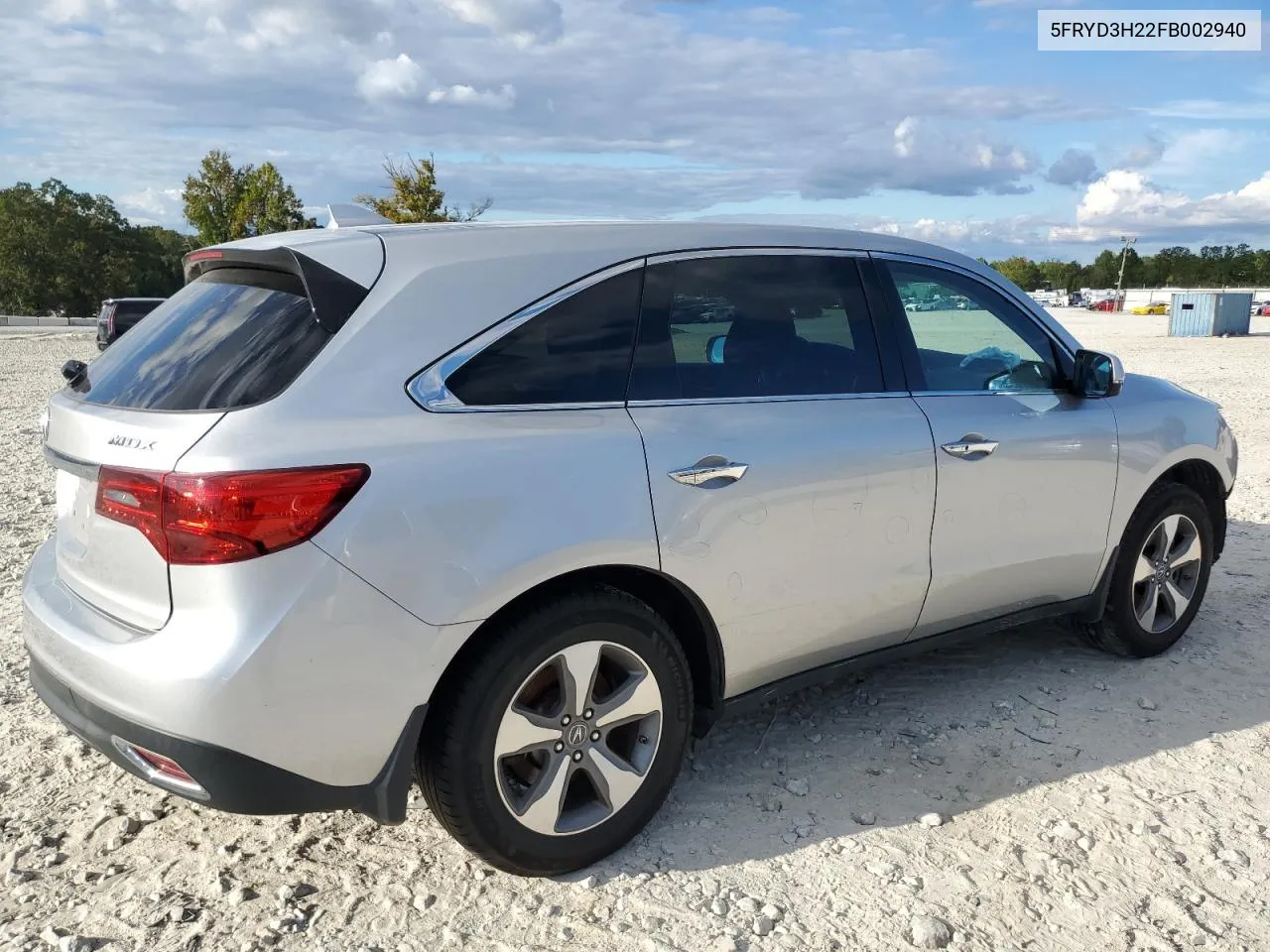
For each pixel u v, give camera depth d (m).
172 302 3.04
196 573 2.33
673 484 2.88
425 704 2.53
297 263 2.57
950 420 3.55
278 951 2.54
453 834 2.70
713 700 3.16
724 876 2.86
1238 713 3.89
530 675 2.68
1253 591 5.36
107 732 2.50
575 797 2.96
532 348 2.79
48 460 2.85
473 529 2.55
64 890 2.79
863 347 3.47
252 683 2.32
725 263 3.22
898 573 3.44
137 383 2.68
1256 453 9.72
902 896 2.76
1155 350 29.56
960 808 3.22
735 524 3.01
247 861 2.94
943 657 4.49
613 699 2.88
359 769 2.50
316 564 2.36
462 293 2.71
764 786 3.37
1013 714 3.89
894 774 3.44
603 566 2.81
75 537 2.80
